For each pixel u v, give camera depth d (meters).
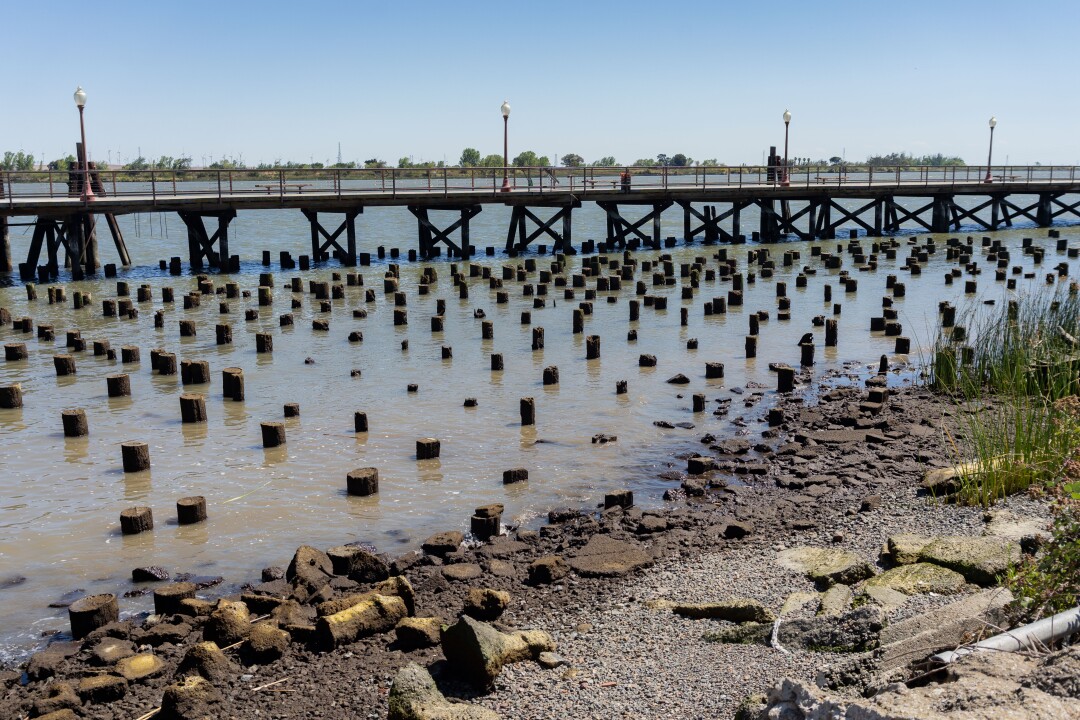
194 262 39.16
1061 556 7.48
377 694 7.80
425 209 43.66
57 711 7.62
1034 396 16.23
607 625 8.88
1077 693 5.32
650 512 12.40
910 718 5.11
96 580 10.73
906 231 58.47
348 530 12.05
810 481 13.29
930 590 8.70
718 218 51.00
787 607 8.70
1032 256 42.38
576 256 45.72
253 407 18.03
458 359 22.12
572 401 18.25
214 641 8.71
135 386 19.89
